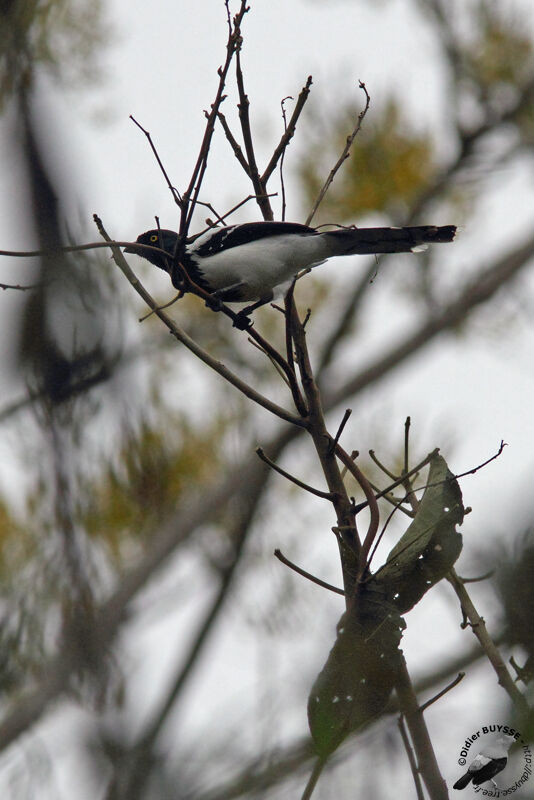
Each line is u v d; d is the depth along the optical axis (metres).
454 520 6.97
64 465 7.44
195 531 14.18
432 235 9.83
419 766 6.00
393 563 6.82
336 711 6.08
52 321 7.44
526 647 4.38
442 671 8.52
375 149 16.73
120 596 12.91
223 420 15.77
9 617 8.82
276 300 10.45
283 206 8.12
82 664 7.27
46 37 11.12
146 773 6.10
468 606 6.64
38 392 7.39
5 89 7.96
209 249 10.22
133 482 12.35
